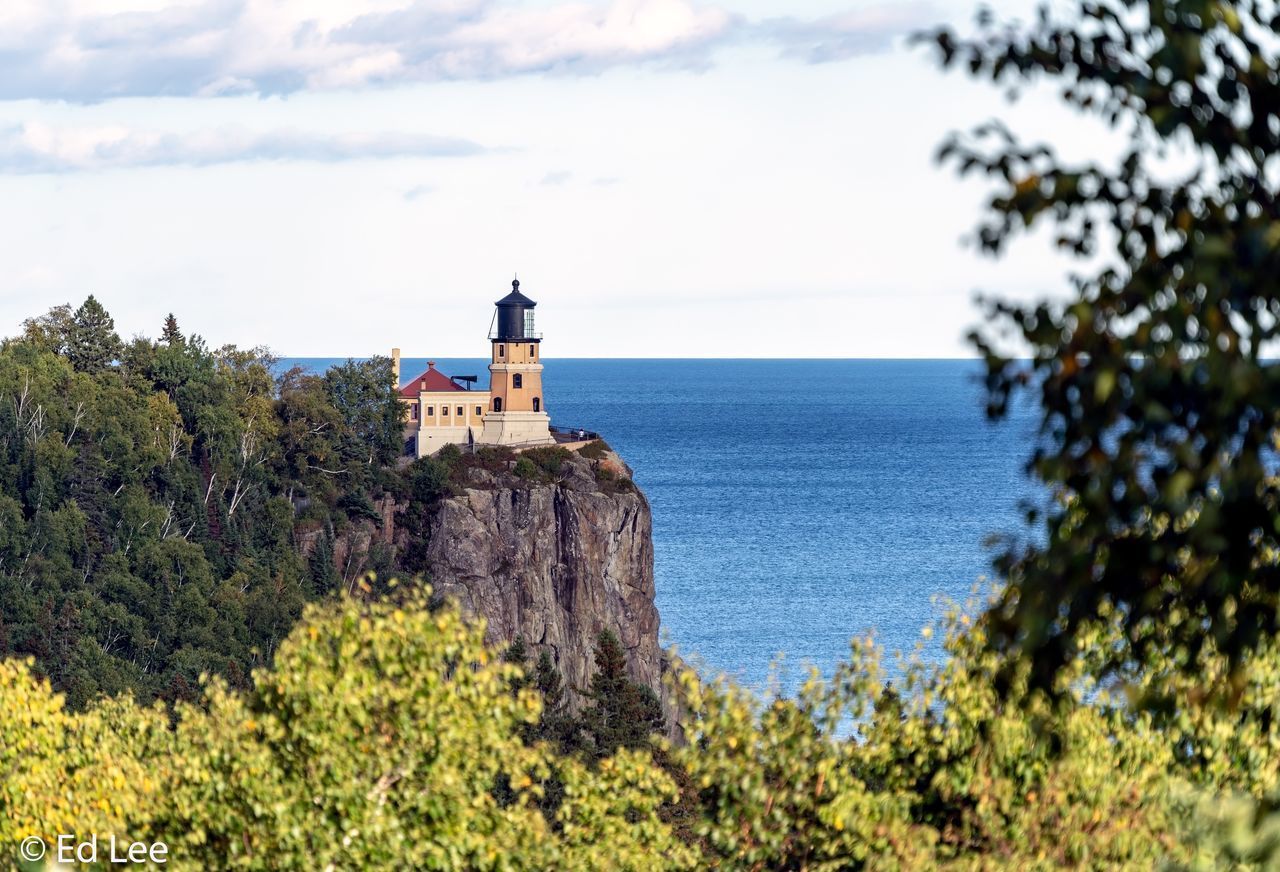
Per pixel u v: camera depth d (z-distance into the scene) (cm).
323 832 8388
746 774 8562
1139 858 7475
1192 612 4112
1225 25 3625
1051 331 3588
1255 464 3562
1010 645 3838
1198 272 3359
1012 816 8088
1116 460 3603
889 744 8675
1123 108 3778
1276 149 3728
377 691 8706
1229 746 7781
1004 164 3638
